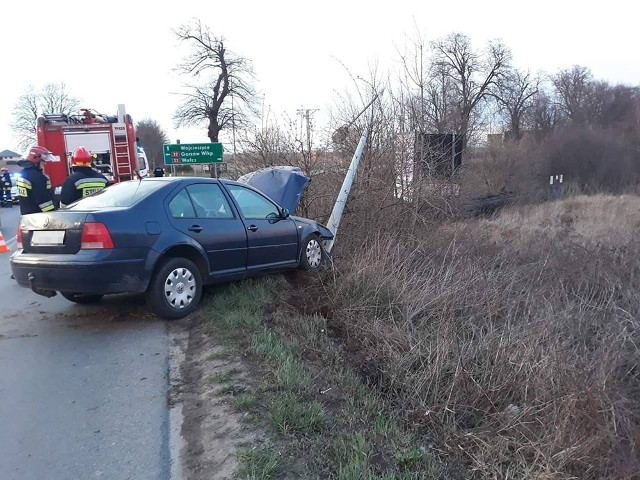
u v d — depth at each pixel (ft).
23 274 17.81
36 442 11.70
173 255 19.01
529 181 104.94
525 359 14.82
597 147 151.64
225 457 10.73
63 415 12.81
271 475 10.08
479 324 18.54
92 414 12.85
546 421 12.80
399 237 30.68
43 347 16.90
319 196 33.63
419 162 34.24
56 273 17.08
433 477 10.91
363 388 14.26
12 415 12.82
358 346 17.24
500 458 12.01
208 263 19.70
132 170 47.09
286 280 23.75
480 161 57.11
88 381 14.55
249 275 21.79
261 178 29.84
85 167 24.26
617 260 27.12
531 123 194.08
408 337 17.20
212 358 15.37
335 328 18.83
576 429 12.23
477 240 31.65
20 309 20.84
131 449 11.41
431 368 15.03
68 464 10.92
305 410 12.24
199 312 19.38
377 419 12.75
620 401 13.03
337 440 11.34
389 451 11.50
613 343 15.78
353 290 20.81
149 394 13.80
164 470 10.69
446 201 35.01
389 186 32.94
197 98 144.15
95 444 11.61
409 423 13.29
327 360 15.72
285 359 14.82
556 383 13.69
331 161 34.73
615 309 19.71
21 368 15.38
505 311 19.80
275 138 35.96
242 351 15.66
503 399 14.32
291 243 23.61
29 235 18.06
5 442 11.70
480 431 13.04
